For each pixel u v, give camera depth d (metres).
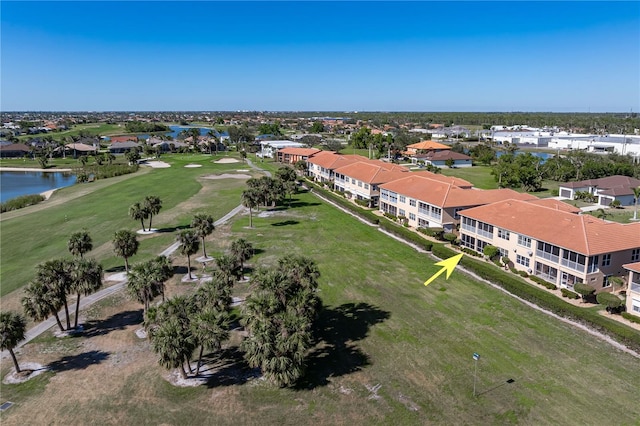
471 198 64.19
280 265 37.56
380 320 39.38
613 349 33.94
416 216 68.69
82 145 187.62
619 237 44.19
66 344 36.38
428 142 165.25
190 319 30.81
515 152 171.38
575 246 42.72
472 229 57.25
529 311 40.59
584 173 107.38
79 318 40.84
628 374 30.77
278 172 105.19
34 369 32.91
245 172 131.50
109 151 189.38
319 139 196.38
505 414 27.05
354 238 64.81
